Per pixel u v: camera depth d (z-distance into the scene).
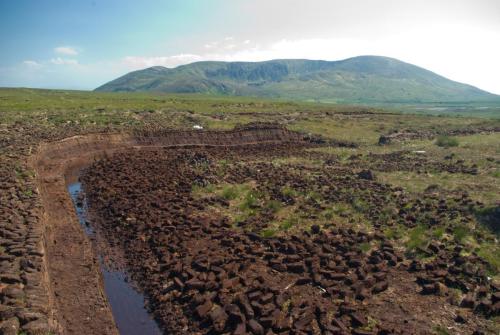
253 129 51.66
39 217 17.27
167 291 13.16
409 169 31.69
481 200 21.52
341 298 12.43
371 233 17.52
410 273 14.11
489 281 13.37
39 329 9.69
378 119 72.38
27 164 26.00
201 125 51.19
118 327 11.72
